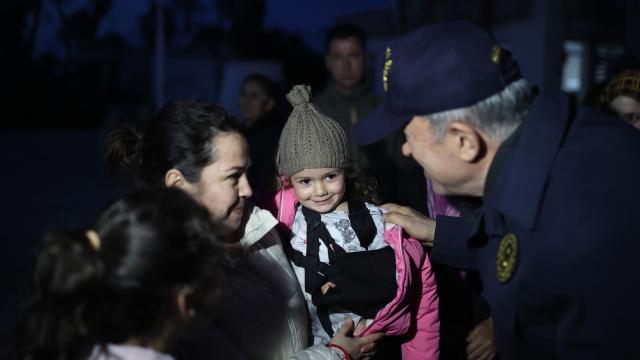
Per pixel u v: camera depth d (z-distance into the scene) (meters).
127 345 1.17
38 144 20.78
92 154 17.28
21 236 7.16
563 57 10.02
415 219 2.03
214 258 1.19
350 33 3.92
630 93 2.37
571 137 1.37
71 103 33.38
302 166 1.88
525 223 1.33
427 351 1.99
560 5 9.93
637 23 7.85
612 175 1.30
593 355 1.26
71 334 1.11
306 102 1.92
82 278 1.09
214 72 27.48
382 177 3.53
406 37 1.54
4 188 10.93
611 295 1.24
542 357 1.36
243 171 1.60
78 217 8.56
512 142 1.43
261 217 1.74
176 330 1.21
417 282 1.96
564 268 1.27
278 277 1.75
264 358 1.69
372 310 1.85
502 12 10.87
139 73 34.09
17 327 1.15
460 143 1.46
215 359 1.59
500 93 1.43
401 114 1.52
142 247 1.09
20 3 34.31
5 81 33.09
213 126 1.55
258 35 33.53
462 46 1.44
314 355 1.68
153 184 1.60
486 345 2.12
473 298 2.21
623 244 1.24
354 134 1.70
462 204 1.94
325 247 1.90
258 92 4.73
